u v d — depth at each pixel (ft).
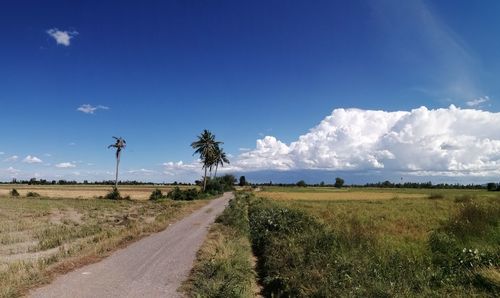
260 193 321.11
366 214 105.29
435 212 109.60
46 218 110.01
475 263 36.29
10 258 51.75
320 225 63.98
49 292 34.24
